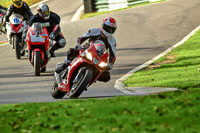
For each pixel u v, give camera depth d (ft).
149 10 359.87
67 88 108.88
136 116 75.51
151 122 71.31
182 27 283.59
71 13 448.65
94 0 442.09
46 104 94.63
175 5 368.89
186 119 70.95
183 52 204.85
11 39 207.10
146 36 262.47
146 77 153.17
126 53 214.69
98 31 106.83
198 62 176.24
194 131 64.69
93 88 137.18
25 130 73.77
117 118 75.41
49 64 194.18
